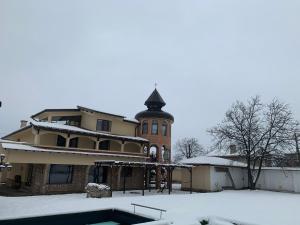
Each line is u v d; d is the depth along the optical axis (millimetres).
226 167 34750
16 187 29328
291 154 36250
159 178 35469
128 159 32812
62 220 13523
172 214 13891
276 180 35281
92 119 32781
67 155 27375
